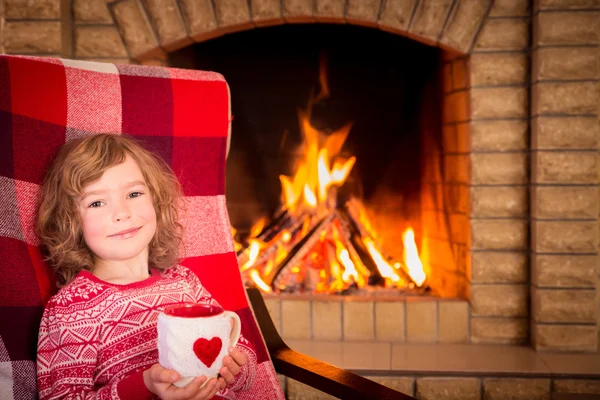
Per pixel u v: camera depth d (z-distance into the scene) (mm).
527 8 1743
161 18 1794
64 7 1751
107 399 737
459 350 1770
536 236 1738
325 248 2049
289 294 1951
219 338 697
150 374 703
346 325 1854
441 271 2066
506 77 1765
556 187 1716
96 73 1018
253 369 948
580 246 1722
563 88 1691
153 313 881
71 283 857
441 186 2066
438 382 1604
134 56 1802
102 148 900
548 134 1705
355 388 907
